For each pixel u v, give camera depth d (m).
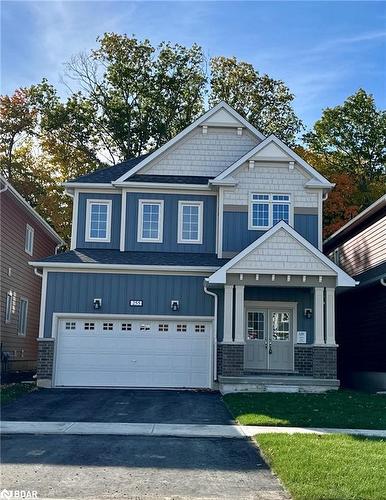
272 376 18.70
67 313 19.92
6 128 39.84
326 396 16.61
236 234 21.41
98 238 22.16
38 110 40.34
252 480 8.38
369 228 22.75
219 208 21.55
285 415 13.44
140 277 20.25
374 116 41.16
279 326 20.97
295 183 21.78
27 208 24.17
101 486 7.96
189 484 8.14
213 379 19.62
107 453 9.85
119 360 19.89
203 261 20.83
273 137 21.81
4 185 20.92
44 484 7.99
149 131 40.97
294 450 9.72
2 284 21.92
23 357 25.25
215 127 23.38
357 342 22.89
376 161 40.91
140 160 24.34
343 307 25.20
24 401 15.82
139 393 18.23
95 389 19.12
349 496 7.44
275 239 18.53
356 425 12.44
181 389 19.53
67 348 19.89
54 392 18.11
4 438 10.96
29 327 26.30
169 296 20.19
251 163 21.70
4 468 8.79
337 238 27.66
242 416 13.25
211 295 20.20
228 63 41.75
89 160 40.28
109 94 41.47
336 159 40.97
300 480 8.07
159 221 22.09
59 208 38.53
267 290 20.83
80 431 11.61
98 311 20.00
